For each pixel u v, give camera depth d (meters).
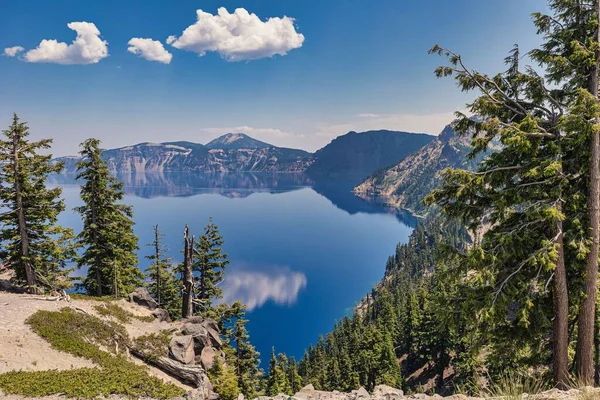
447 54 12.49
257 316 142.38
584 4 11.34
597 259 11.60
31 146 27.61
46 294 27.89
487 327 12.81
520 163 12.34
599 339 17.42
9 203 27.70
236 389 23.33
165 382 17.84
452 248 12.57
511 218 12.95
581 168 11.84
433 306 13.34
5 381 13.57
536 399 7.84
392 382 50.28
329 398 13.19
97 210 32.34
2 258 28.17
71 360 17.81
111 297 29.36
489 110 12.52
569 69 11.37
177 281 39.19
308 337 124.56
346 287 176.88
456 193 11.91
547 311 12.54
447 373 53.09
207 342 24.69
